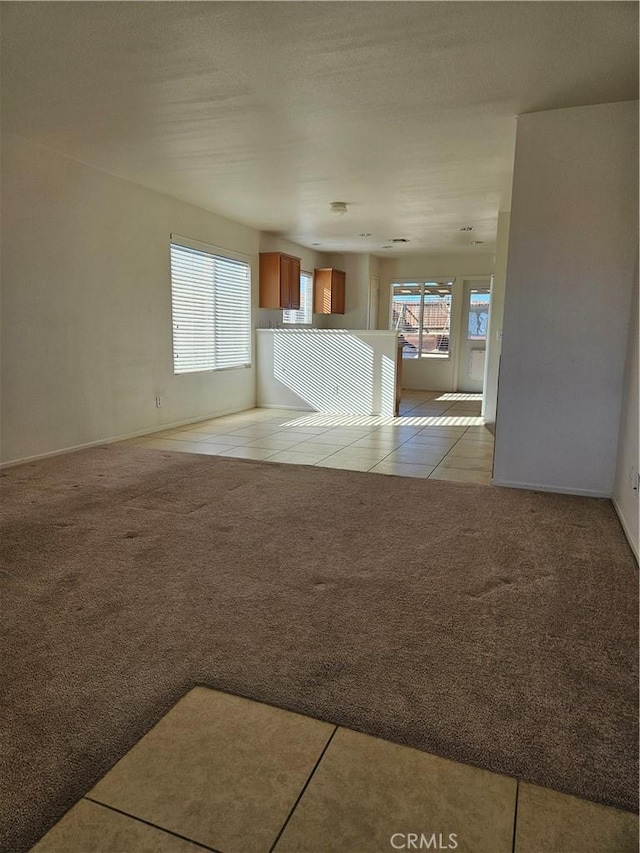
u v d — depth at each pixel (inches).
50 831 43.8
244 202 224.4
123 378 201.0
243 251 271.4
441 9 90.2
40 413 168.6
